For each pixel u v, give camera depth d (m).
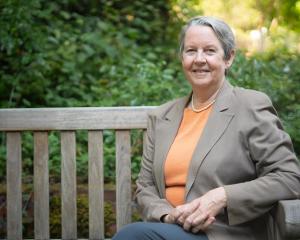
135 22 6.41
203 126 2.51
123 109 2.90
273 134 2.35
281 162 2.31
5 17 4.54
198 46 2.50
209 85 2.52
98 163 2.91
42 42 4.77
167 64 5.94
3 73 4.63
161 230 2.29
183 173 2.47
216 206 2.27
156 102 4.13
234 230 2.37
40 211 2.93
